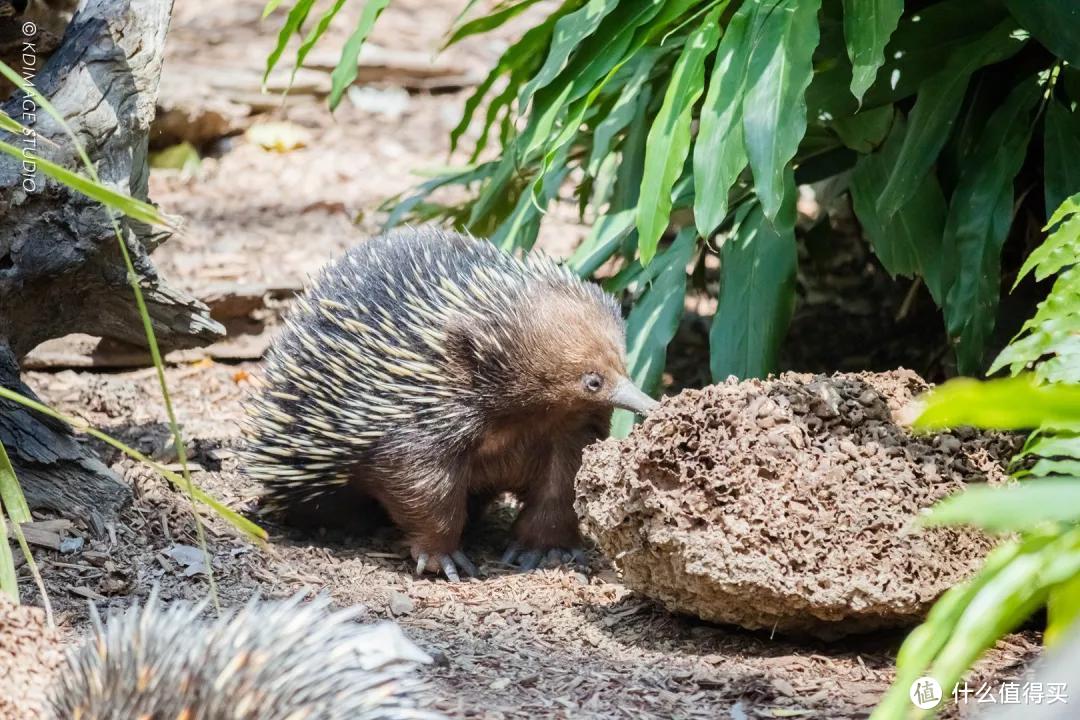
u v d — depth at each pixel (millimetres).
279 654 5539
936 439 8688
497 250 10719
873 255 16062
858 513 8305
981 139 10891
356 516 11523
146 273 10883
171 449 12375
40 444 9898
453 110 23109
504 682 8039
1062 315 7230
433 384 10047
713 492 8422
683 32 11742
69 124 9945
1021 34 10602
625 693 7875
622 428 11367
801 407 8766
